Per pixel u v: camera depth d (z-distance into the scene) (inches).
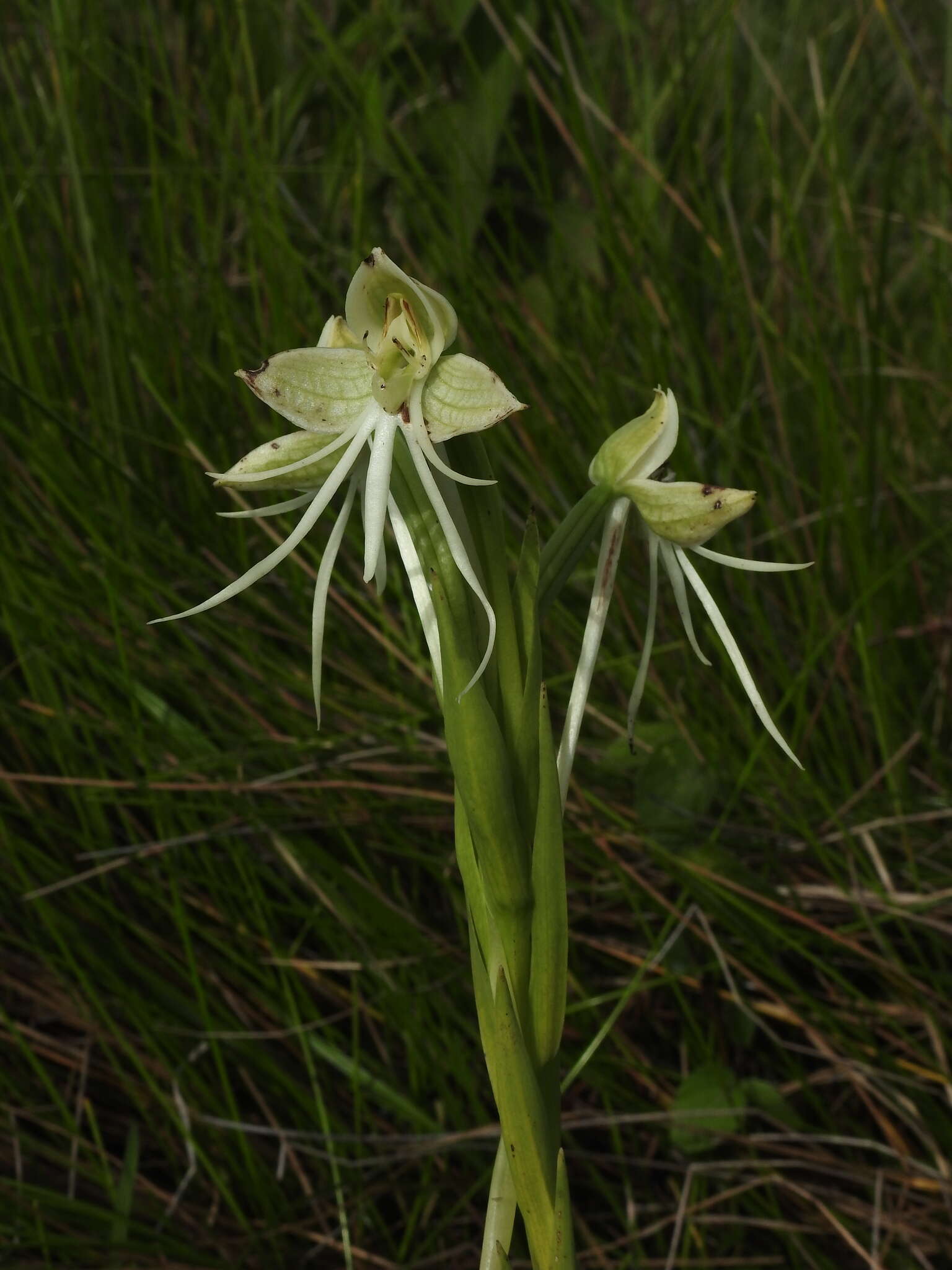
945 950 19.8
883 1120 18.1
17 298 21.3
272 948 18.6
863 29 25.8
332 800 20.3
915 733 21.5
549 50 27.0
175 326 22.8
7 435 21.5
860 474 22.7
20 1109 18.0
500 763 10.6
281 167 26.5
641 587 22.6
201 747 20.2
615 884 20.0
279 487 11.2
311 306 24.0
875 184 30.3
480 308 23.5
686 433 22.3
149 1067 18.7
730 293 24.6
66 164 24.3
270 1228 17.7
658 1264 17.6
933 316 28.2
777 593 23.8
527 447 22.3
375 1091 18.4
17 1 24.9
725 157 22.4
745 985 19.5
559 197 27.7
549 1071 10.9
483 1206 18.3
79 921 19.2
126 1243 16.8
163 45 25.5
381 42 25.4
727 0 23.3
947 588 24.7
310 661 22.1
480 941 11.0
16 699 20.8
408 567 11.3
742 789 21.2
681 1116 17.6
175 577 22.2
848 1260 17.9
